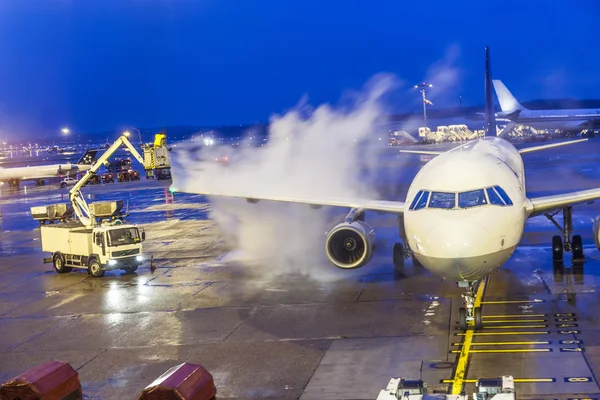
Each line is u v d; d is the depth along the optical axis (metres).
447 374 15.05
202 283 26.12
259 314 21.16
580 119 129.50
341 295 22.70
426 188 18.78
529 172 62.88
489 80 40.00
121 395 15.34
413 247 18.19
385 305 21.08
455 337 17.55
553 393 13.64
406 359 16.20
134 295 25.03
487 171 19.02
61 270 30.34
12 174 99.50
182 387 11.95
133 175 97.31
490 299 20.83
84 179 31.22
